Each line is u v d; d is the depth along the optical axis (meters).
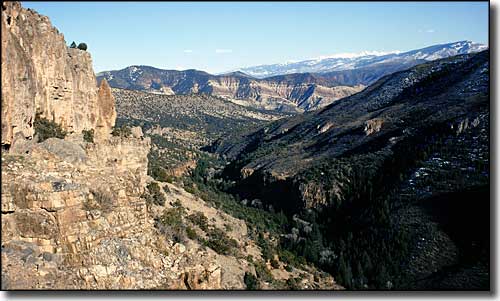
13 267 26.06
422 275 47.72
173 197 54.91
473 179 62.94
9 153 31.02
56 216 28.36
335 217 75.50
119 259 30.02
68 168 33.31
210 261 36.34
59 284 26.64
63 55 42.84
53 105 40.88
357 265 51.75
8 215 27.86
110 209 31.95
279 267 48.84
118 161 43.19
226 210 65.56
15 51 32.25
